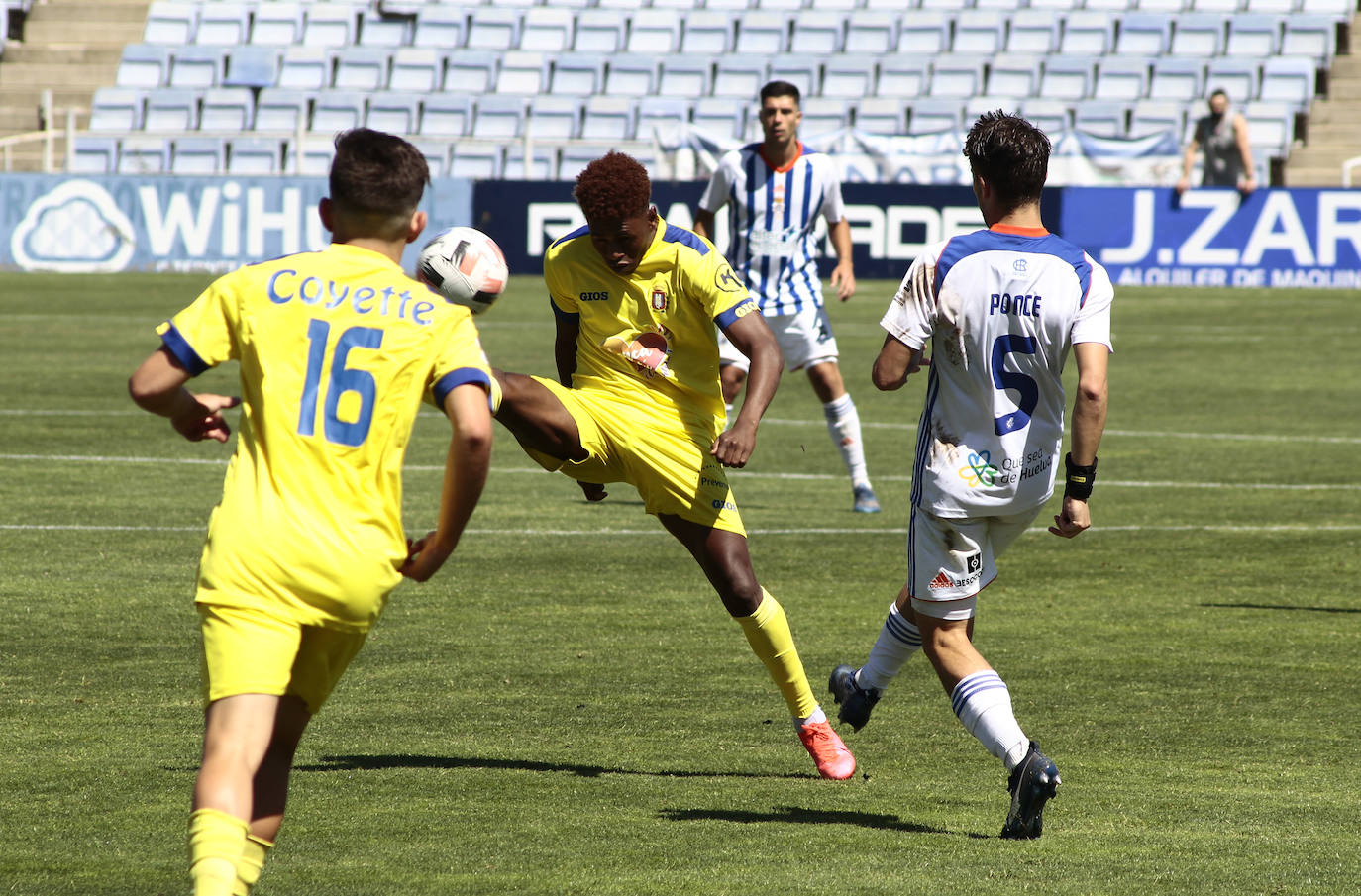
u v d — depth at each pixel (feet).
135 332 213.25
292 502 36.06
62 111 339.16
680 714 61.67
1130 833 47.14
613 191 53.83
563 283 57.41
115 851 44.37
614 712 61.77
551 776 53.11
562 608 79.77
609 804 49.96
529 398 56.08
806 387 179.42
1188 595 83.92
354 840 45.93
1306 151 312.09
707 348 57.00
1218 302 253.44
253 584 35.70
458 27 356.38
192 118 338.95
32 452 126.11
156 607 77.66
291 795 50.52
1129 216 271.90
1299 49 332.60
